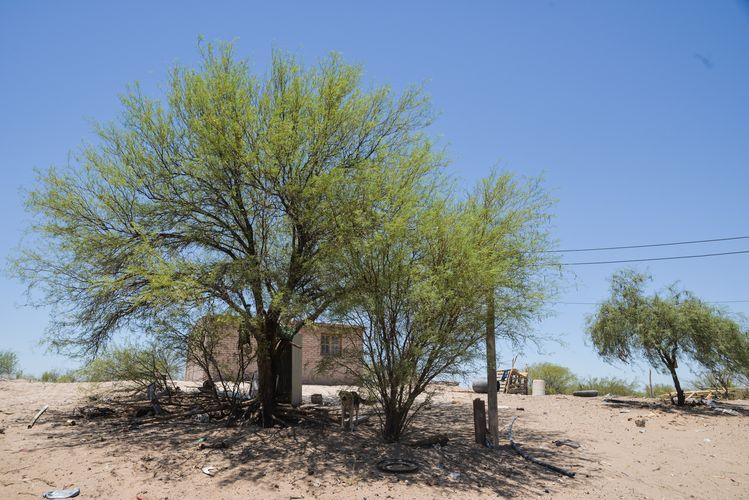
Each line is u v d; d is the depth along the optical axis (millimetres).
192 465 9664
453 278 10531
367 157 12812
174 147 12406
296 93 12273
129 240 12094
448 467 10383
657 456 12898
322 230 12000
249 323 11641
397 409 11625
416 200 11328
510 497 9242
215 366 13156
